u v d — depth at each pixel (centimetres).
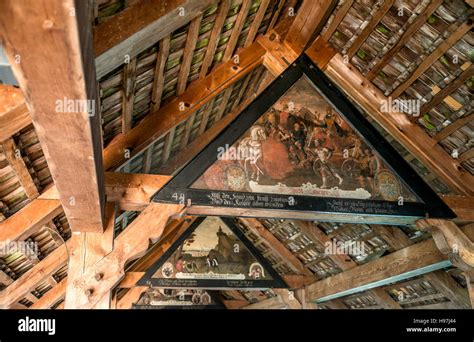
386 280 760
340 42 562
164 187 444
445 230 523
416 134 556
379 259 789
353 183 504
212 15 409
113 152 463
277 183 477
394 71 534
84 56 177
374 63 543
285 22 588
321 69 568
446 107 517
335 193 491
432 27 461
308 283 1059
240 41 540
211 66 536
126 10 274
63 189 305
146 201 448
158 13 285
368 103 567
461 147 536
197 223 1063
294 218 499
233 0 418
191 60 463
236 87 659
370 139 529
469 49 449
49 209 430
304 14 522
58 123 215
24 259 549
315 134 516
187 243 1042
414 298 867
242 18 466
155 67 406
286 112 516
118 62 291
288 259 1063
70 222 392
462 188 554
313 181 490
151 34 294
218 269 1035
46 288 740
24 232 418
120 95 399
